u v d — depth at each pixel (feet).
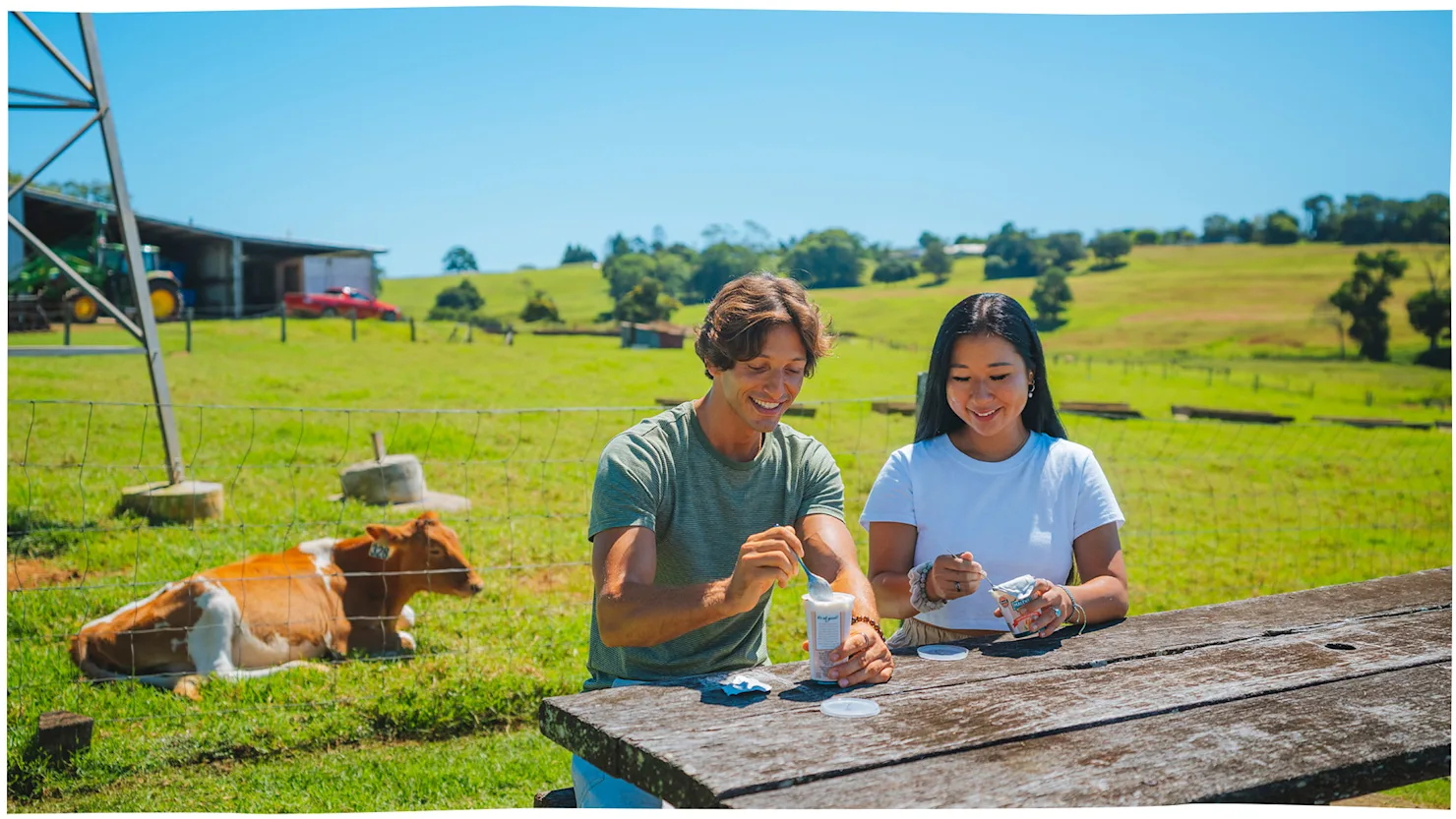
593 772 7.91
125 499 28.30
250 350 78.54
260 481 33.96
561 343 102.94
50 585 22.11
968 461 9.62
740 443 8.52
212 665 16.97
